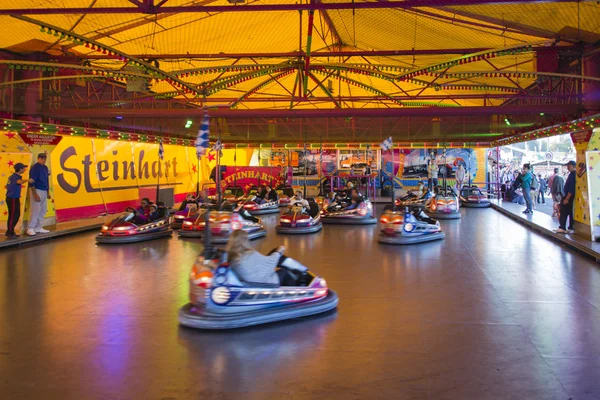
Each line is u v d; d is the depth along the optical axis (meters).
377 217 14.45
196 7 7.38
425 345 3.92
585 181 8.77
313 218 11.30
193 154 19.69
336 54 11.80
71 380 3.31
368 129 20.78
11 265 7.36
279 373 3.40
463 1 6.94
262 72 11.67
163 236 10.33
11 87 11.98
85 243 9.62
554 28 9.66
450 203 13.88
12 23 9.63
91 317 4.75
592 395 3.04
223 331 4.29
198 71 10.62
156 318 4.71
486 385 3.19
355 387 3.17
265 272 4.54
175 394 3.09
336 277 6.42
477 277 6.38
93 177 13.58
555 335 4.14
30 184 9.77
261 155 23.22
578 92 11.58
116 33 10.76
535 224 11.22
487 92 16.69
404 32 12.02
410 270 6.85
